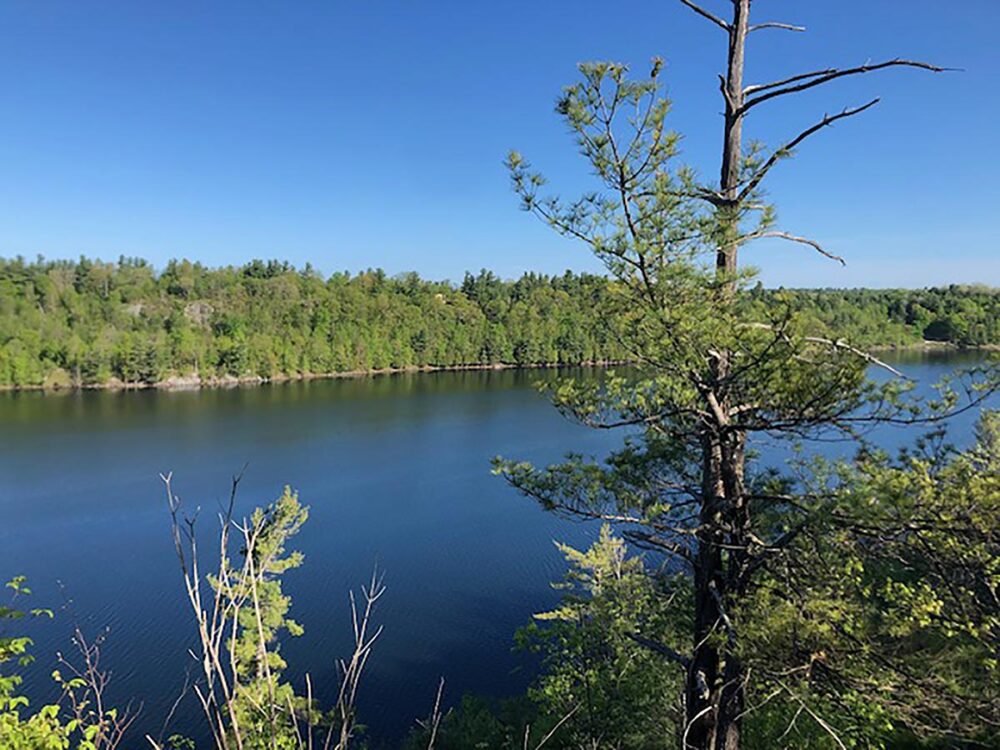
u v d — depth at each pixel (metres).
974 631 4.31
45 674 15.42
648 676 9.11
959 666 4.28
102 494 31.30
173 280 103.00
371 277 117.69
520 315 104.62
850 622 4.49
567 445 41.47
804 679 4.43
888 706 4.29
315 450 41.91
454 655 17.31
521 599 20.62
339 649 17.52
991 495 3.89
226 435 46.50
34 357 74.00
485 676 16.38
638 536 5.65
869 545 4.59
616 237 4.73
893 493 4.00
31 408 58.78
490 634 18.44
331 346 90.69
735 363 5.00
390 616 19.38
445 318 103.56
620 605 9.91
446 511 29.53
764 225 4.95
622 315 5.21
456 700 15.30
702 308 4.67
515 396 67.69
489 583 21.77
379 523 27.80
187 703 14.13
